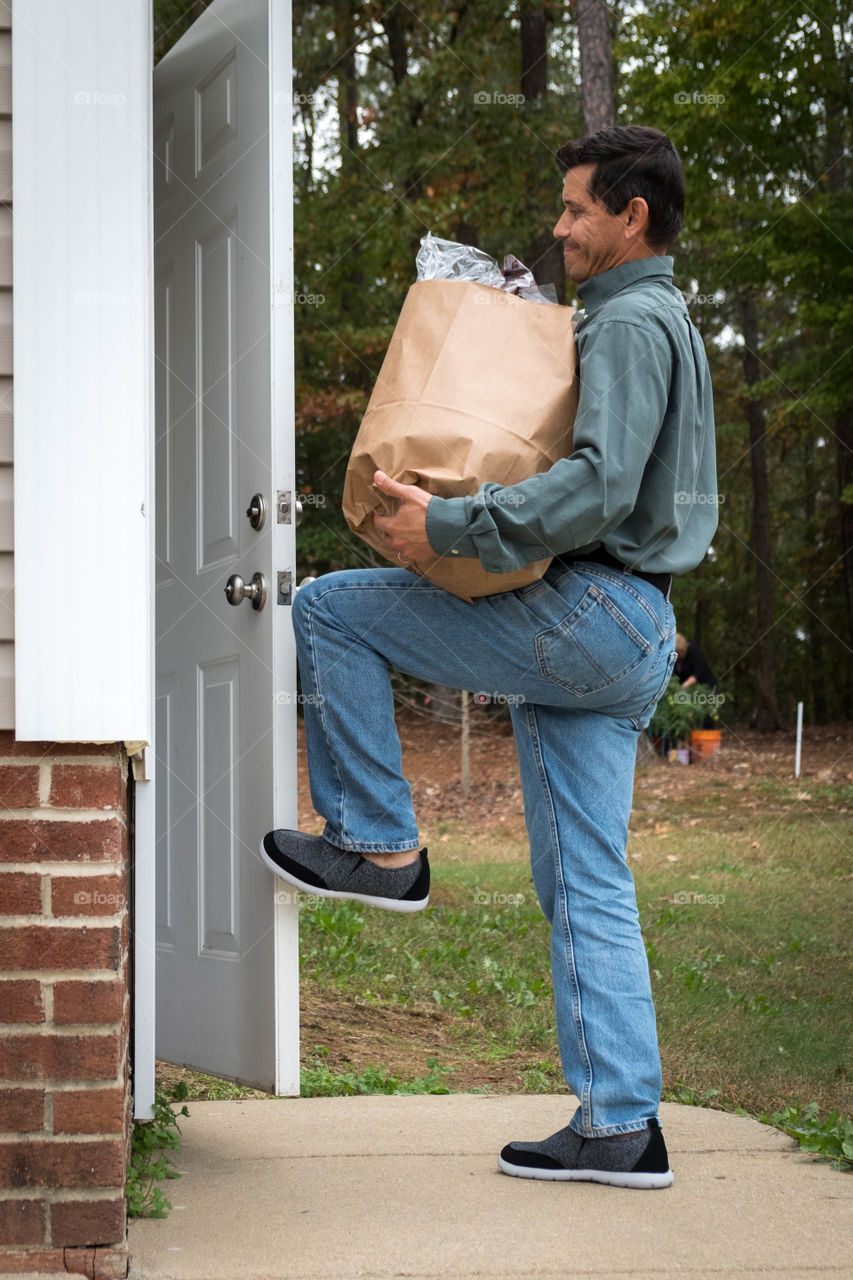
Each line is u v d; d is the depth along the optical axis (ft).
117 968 6.73
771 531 79.87
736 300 69.36
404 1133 9.65
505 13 53.31
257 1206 7.71
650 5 52.06
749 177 52.06
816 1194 7.98
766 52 48.44
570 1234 7.18
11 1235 6.56
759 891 24.21
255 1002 9.12
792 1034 13.78
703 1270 6.66
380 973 17.67
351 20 53.57
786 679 79.77
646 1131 8.14
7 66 7.17
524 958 18.74
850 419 63.82
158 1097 10.40
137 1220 7.44
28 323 7.11
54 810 6.78
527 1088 12.35
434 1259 6.78
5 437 7.08
